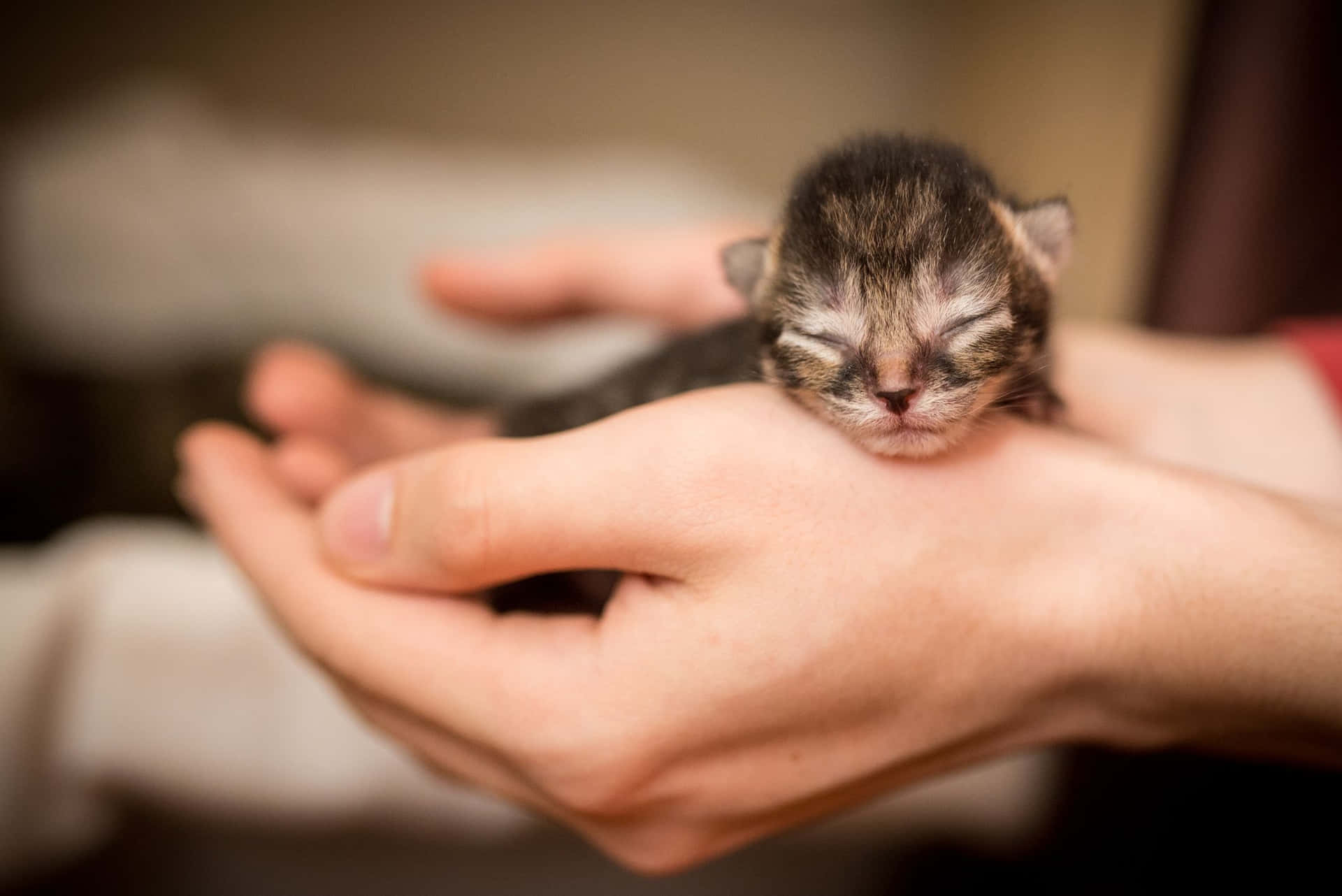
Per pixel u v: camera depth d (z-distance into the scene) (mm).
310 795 256
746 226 308
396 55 682
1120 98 414
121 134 539
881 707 192
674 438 188
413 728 201
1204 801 264
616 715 188
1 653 248
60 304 482
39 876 248
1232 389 261
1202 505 188
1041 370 229
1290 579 183
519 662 191
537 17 685
